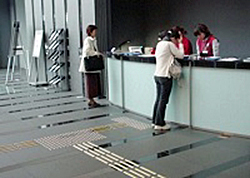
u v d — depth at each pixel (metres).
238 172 3.33
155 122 4.84
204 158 3.70
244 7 6.95
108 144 4.28
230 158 3.68
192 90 4.72
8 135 4.80
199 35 5.32
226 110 4.40
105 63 6.70
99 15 7.15
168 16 8.38
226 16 7.30
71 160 3.77
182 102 4.88
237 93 4.26
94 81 6.43
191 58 4.72
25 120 5.62
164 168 3.47
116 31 7.65
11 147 4.29
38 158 3.87
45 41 9.13
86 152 4.02
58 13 8.39
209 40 5.25
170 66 4.56
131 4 7.82
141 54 5.85
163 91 4.67
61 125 5.25
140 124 5.15
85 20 7.39
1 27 13.63
